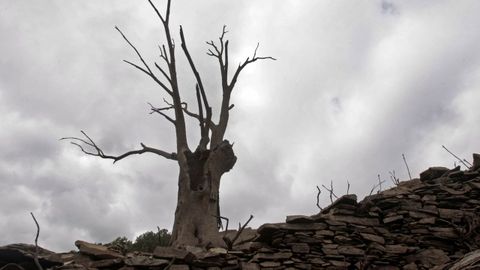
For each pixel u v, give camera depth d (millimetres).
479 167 12242
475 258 6820
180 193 15031
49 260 9516
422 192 11828
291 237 10602
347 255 10547
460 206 11570
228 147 15906
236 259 10102
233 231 13641
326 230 10852
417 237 11023
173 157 16672
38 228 6684
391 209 11539
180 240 13969
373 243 10750
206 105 16938
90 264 9586
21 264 9375
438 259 10500
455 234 11023
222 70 18516
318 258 10430
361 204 11484
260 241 10797
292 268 10180
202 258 9859
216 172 15367
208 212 14609
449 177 12289
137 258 9664
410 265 10445
